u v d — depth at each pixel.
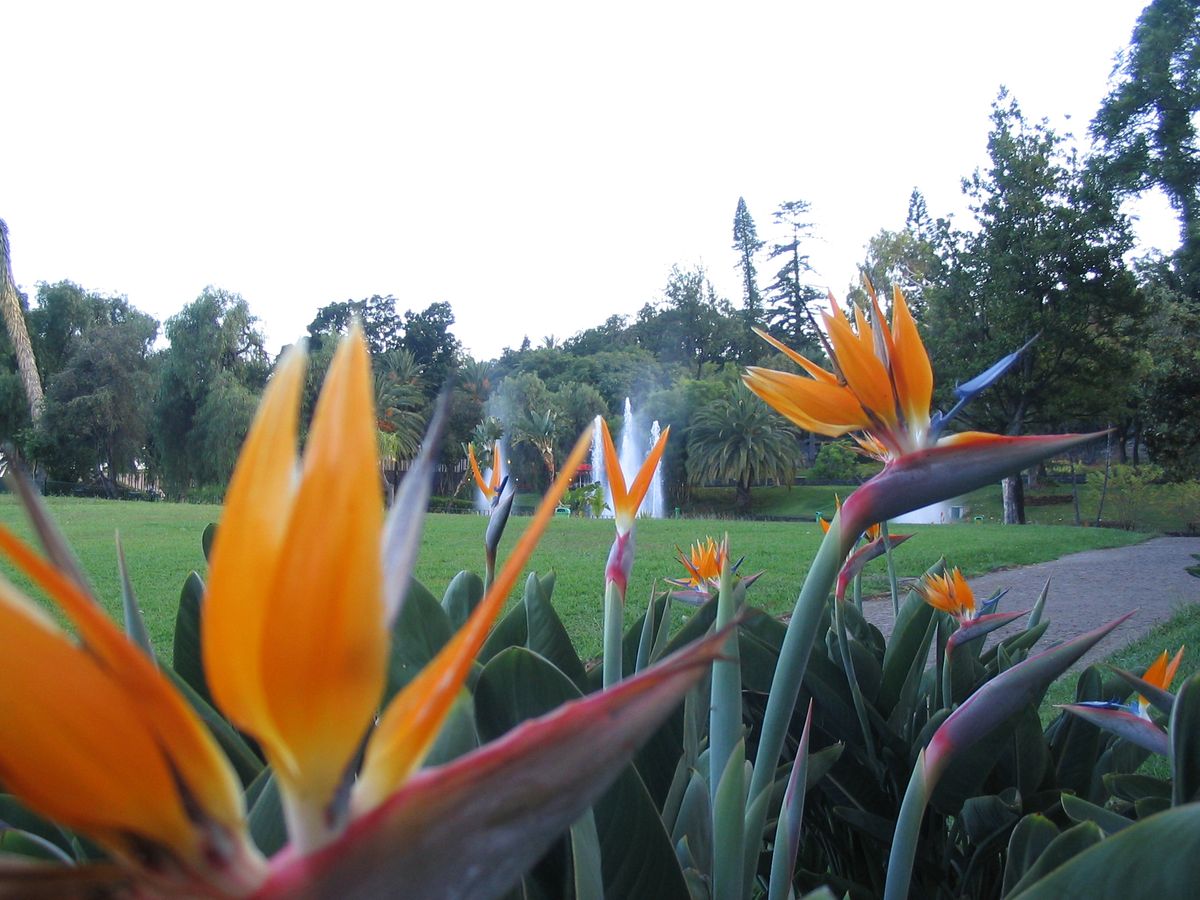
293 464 0.48
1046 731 2.30
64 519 15.56
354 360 0.45
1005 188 20.73
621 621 1.48
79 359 28.95
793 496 35.88
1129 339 21.48
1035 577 9.73
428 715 0.46
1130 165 16.81
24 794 0.41
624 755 0.46
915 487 1.05
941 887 2.02
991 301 21.05
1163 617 7.18
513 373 48.97
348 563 0.44
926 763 1.18
